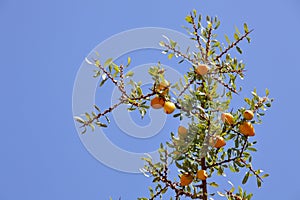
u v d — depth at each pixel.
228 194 2.15
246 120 2.15
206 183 2.14
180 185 2.14
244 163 2.15
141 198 2.17
